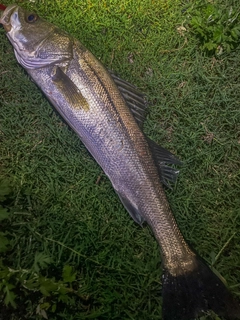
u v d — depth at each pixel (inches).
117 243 21.7
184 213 22.4
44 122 22.7
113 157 20.5
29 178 22.2
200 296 19.9
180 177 22.7
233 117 23.2
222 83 23.5
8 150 22.5
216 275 20.1
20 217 21.4
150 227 21.0
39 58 20.7
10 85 22.7
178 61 23.6
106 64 23.3
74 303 20.7
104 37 23.5
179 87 23.6
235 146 23.2
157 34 23.8
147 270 21.3
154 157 20.9
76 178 22.5
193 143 23.0
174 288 19.9
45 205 21.9
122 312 20.9
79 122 20.6
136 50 23.6
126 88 21.3
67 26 23.2
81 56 20.5
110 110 20.3
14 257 21.0
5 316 20.7
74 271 20.9
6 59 22.7
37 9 23.2
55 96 20.8
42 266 19.6
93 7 23.5
